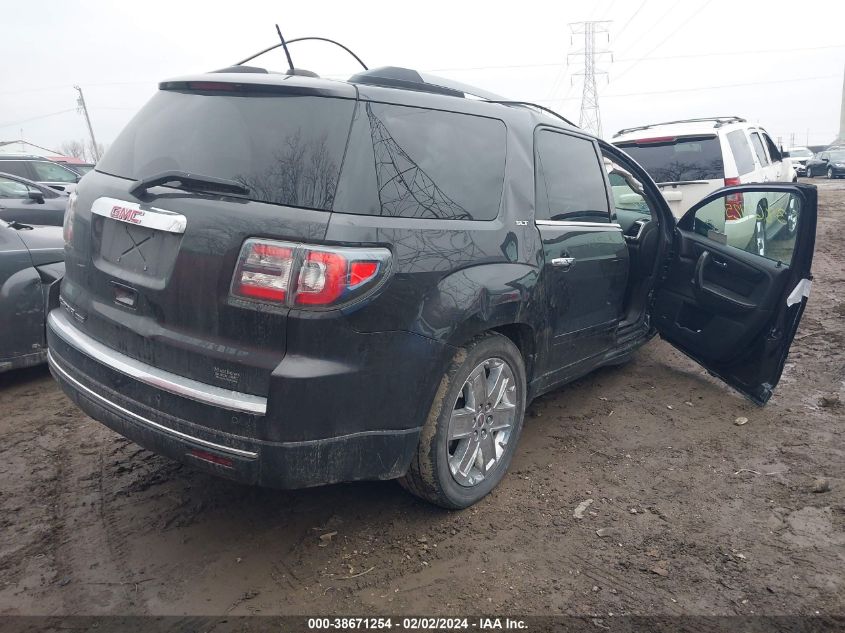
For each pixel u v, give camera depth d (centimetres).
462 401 304
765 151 919
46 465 353
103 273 275
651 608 247
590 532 295
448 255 274
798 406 436
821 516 307
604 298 405
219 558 274
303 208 236
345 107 254
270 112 254
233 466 238
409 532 295
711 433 398
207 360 241
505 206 316
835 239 1115
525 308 318
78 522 299
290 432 234
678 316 471
